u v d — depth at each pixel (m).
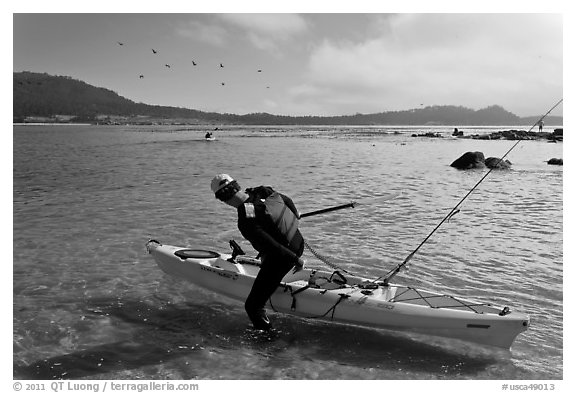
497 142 43.59
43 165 22.84
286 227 5.50
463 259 7.92
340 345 5.34
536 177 18.11
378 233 9.62
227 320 5.96
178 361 4.98
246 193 5.62
